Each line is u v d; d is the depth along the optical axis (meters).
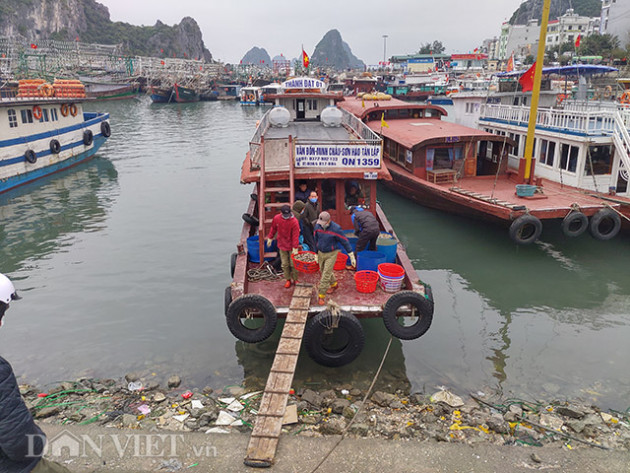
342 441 5.56
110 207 19.03
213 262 13.23
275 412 5.79
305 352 8.79
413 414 6.80
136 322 9.99
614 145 15.17
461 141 17.19
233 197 20.31
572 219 13.59
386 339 9.41
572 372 8.29
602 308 10.85
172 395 7.47
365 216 9.20
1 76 72.12
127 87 98.19
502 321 10.26
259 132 12.74
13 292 3.33
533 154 17.91
